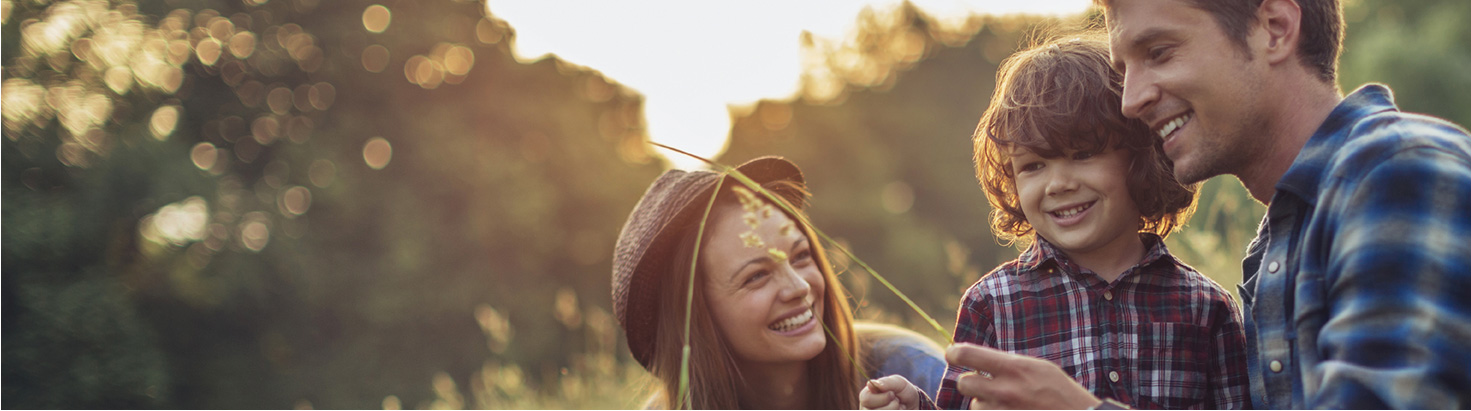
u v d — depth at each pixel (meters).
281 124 17.89
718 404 2.21
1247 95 1.22
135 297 16.44
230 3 17.39
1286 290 1.22
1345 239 1.07
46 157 15.14
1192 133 1.25
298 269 16.39
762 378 2.35
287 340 17.31
